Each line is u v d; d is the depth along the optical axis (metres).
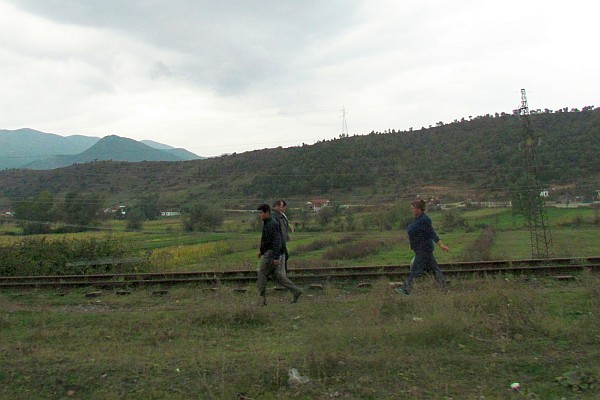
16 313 10.88
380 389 5.91
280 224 11.26
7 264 18.08
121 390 6.06
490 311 8.37
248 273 14.61
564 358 6.59
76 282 14.09
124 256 20.80
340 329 7.84
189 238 41.12
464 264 14.76
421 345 7.20
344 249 31.91
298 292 11.09
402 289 10.76
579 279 12.22
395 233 41.16
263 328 8.88
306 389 5.92
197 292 12.50
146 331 8.88
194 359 6.75
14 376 6.47
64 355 7.25
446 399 5.67
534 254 25.03
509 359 6.61
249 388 5.97
